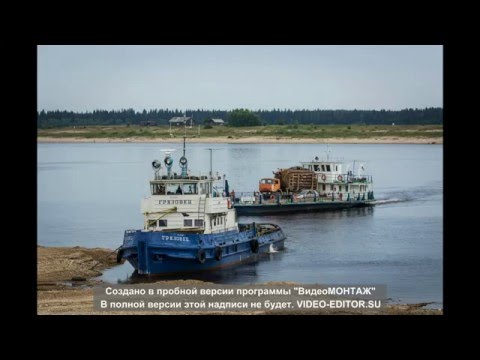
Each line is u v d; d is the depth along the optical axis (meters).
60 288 60.25
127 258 67.06
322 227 105.06
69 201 135.88
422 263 75.19
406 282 65.19
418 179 190.00
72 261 70.19
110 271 69.31
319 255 80.38
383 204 137.00
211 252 68.12
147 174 193.38
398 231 100.56
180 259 66.25
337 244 88.50
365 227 104.94
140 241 65.25
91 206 128.00
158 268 65.56
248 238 76.12
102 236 94.38
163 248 65.06
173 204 68.62
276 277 68.00
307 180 133.00
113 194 148.12
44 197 142.75
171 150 70.12
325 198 130.75
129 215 116.25
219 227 71.69
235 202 120.69
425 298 58.53
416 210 126.75
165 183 68.94
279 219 115.19
